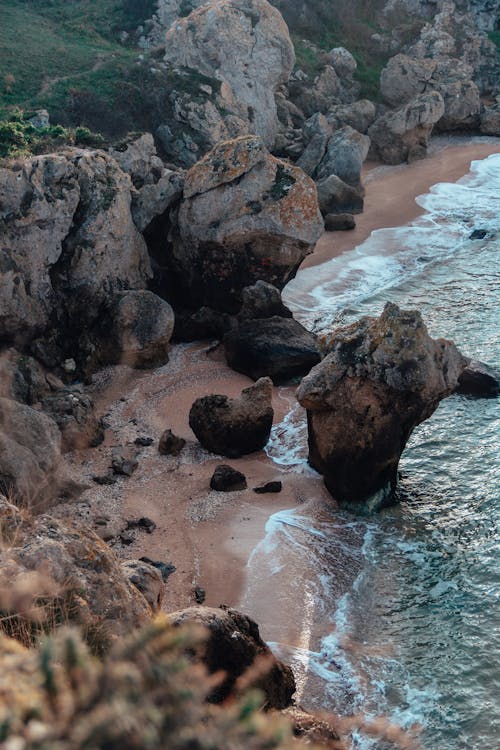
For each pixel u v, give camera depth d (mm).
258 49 59562
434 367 25000
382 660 19188
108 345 34438
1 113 50781
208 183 37000
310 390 25375
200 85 57219
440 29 81250
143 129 55281
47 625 9969
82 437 28453
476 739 16875
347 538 23844
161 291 39219
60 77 57750
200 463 27812
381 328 25453
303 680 18578
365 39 80312
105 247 35000
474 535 23672
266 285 36531
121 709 3029
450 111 70188
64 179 33938
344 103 72938
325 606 21078
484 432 28938
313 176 58719
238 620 15703
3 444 23812
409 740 16875
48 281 33531
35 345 33031
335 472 25250
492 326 37938
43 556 11359
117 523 24344
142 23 70562
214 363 35312
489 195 57250
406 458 27797
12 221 32250
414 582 21891
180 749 3047
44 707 3121
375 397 24781
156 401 32250
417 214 53969
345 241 49844
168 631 3607
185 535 23922
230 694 13586
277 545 23438
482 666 18844
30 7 74688
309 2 79625
